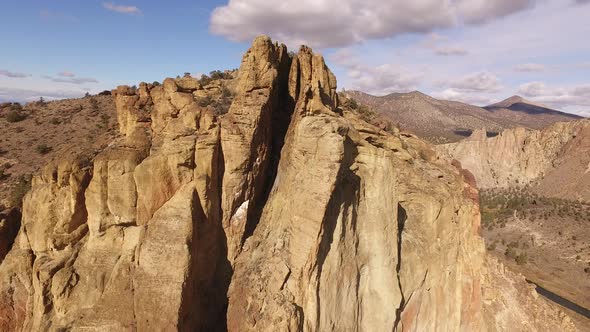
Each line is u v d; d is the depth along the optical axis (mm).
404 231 28781
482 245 32875
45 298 21906
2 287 23938
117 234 22641
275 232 23266
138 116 25594
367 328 24312
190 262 20828
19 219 28422
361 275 24719
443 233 29766
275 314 19969
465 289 29859
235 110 24609
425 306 28125
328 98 31562
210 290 23000
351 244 24062
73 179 22516
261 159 25547
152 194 22312
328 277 22266
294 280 20906
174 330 19688
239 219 24234
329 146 21297
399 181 30406
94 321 20359
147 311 20109
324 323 21875
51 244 22703
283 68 31516
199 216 22500
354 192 24453
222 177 23938
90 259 22344
